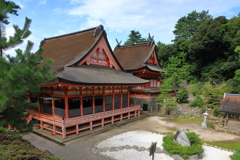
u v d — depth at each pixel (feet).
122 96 69.77
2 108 20.94
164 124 63.72
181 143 37.14
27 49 23.76
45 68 26.48
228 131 54.39
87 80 45.83
